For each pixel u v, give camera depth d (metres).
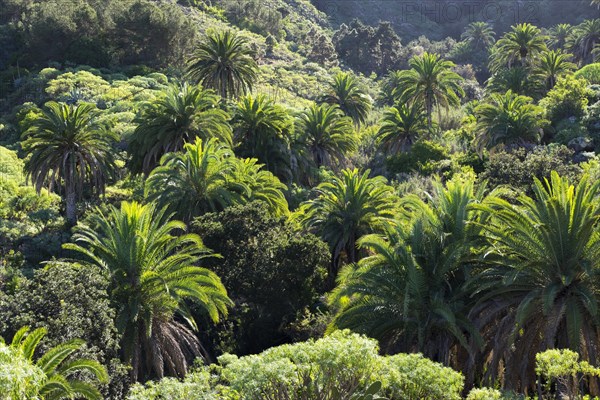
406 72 67.44
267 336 30.75
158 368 25.47
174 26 98.38
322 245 31.20
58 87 80.56
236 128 54.22
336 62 137.50
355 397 12.07
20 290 22.22
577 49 97.50
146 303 26.33
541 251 20.72
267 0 169.62
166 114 47.00
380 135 66.06
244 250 31.42
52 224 44.50
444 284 23.77
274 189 40.50
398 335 23.88
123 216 27.31
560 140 52.34
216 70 67.38
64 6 96.06
